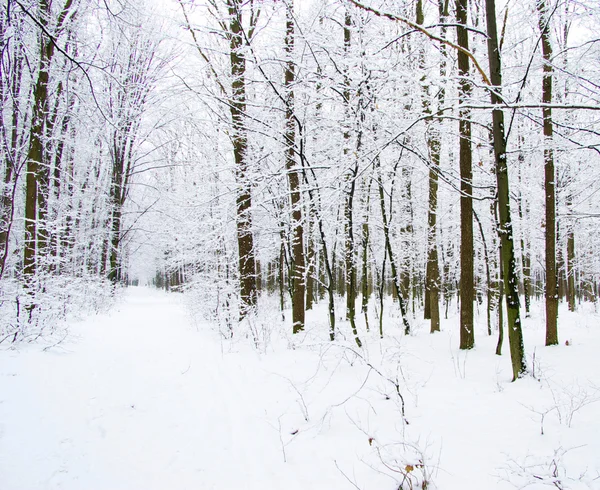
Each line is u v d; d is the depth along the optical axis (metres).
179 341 8.86
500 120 5.32
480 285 16.08
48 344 6.79
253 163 7.76
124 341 8.48
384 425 3.94
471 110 6.88
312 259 9.13
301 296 9.09
